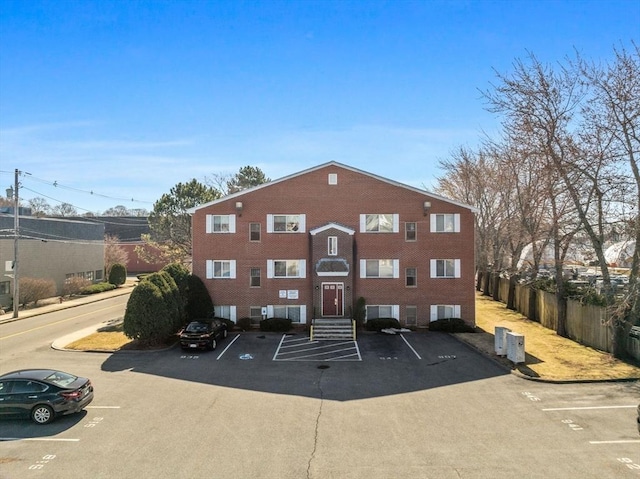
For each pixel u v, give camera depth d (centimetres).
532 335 3153
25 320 3897
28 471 1305
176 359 2559
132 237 9344
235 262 3397
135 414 1733
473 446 1452
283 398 1920
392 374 2261
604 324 2439
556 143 2925
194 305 3209
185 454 1403
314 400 1897
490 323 3638
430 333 3216
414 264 3366
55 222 5672
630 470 1291
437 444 1468
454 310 3353
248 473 1287
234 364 2455
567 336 3086
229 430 1584
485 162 5609
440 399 1900
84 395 1727
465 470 1298
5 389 1659
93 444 1476
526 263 4075
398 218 3366
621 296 2589
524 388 2038
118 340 3003
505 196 4741
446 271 3372
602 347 2677
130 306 2716
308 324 3375
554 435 1532
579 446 1448
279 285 3391
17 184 4116
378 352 2697
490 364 2430
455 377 2205
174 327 2875
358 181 3384
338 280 3297
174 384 2109
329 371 2319
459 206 3359
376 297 3362
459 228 3362
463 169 5212
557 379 2134
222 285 3403
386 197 3375
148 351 2730
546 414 1722
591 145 4041
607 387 2048
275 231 3397
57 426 1622
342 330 3095
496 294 5041
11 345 2927
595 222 2877
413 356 2603
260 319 3397
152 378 2202
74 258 5903
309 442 1487
